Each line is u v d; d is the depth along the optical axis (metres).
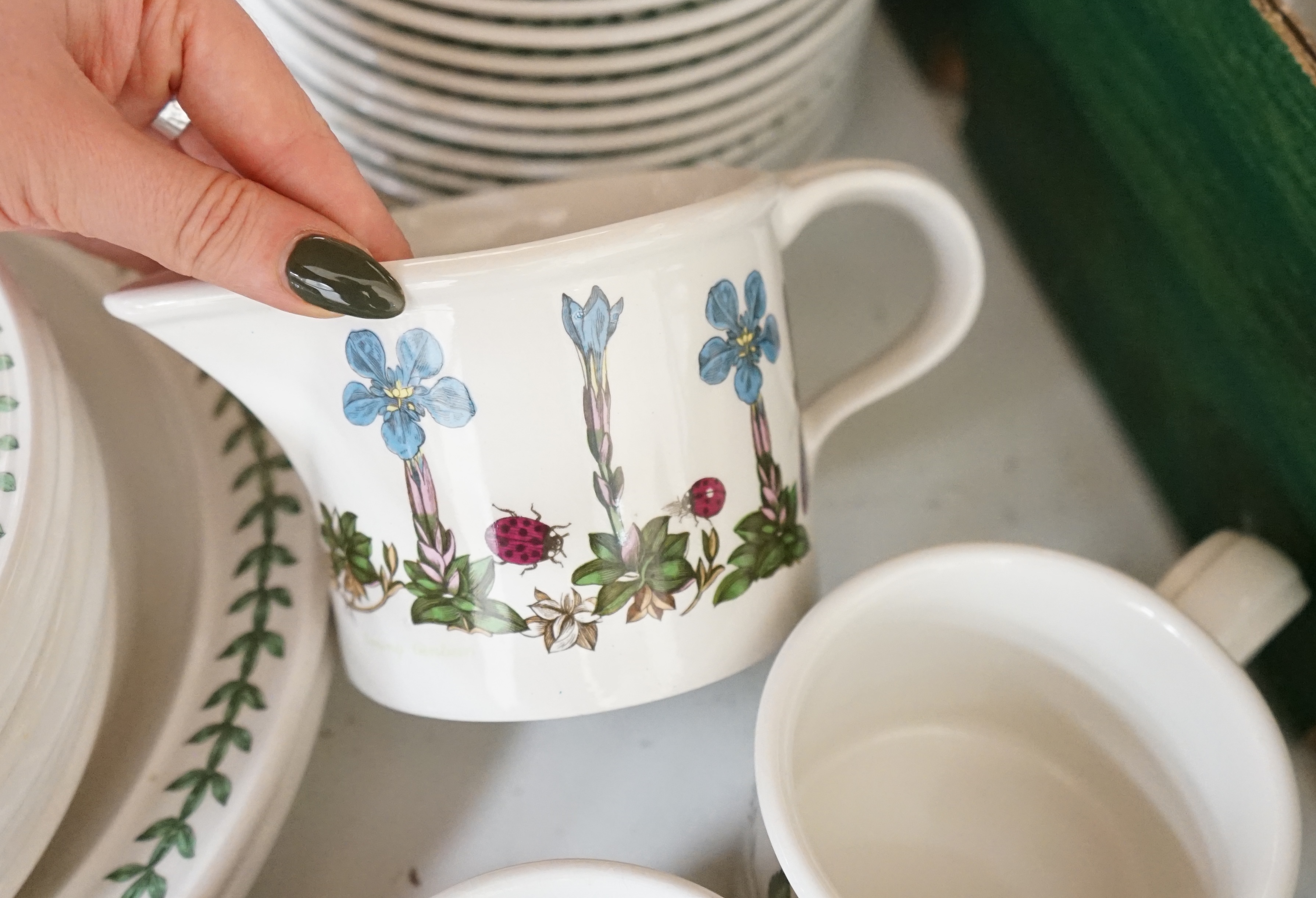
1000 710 0.20
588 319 0.17
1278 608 0.19
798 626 0.18
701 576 0.19
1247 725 0.16
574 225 0.23
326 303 0.16
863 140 0.32
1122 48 0.22
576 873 0.16
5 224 0.17
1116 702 0.18
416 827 0.21
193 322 0.17
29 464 0.16
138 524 0.23
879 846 0.19
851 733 0.20
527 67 0.23
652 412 0.18
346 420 0.18
